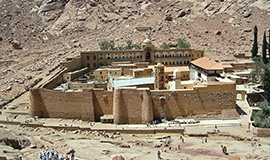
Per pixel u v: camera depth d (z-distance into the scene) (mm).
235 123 73812
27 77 108812
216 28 168625
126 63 115875
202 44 150125
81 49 148500
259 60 121125
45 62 126875
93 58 119000
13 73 117875
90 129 70625
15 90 101500
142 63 112438
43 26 198750
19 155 44156
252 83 103375
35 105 78125
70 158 47406
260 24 167625
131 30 167250
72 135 65875
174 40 151750
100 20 188375
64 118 78062
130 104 74938
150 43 120750
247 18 173625
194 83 88500
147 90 74250
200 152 56344
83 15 196875
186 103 76812
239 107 83062
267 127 68812
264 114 75500
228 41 155500
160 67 92375
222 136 67750
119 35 165000
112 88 80562
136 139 65938
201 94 76938
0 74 117312
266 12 174125
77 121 76500
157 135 68875
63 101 77938
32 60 135625
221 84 77188
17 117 78625
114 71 104875
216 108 77438
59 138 60781
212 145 61031
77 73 106812
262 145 60750
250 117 75250
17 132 65688
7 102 89312
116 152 53406
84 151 52375
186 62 123188
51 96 78188
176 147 59375
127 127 72500
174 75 85938
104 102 77062
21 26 193250
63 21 198250
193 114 77062
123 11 190000
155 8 190250
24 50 161875
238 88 98438
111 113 77250
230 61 126812
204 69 101188
